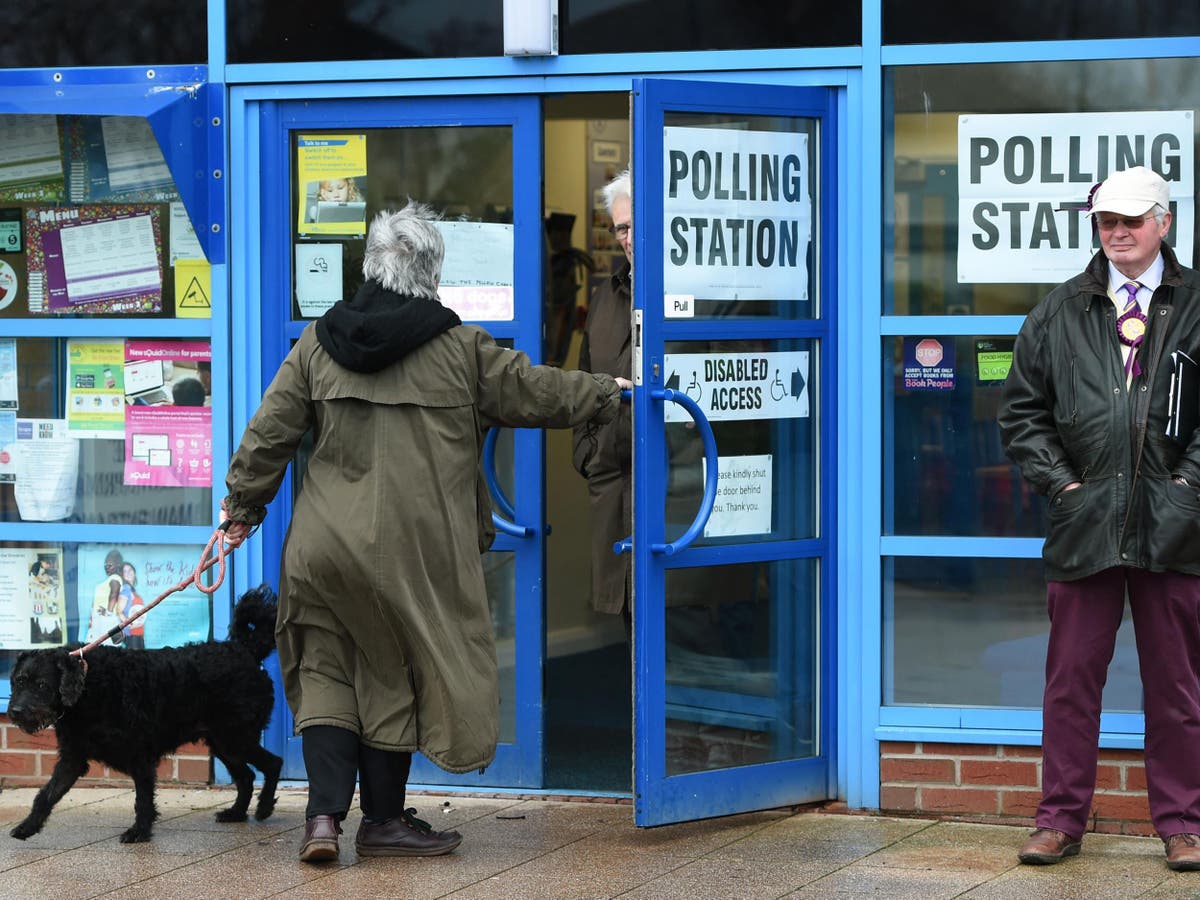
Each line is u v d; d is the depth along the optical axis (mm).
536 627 7770
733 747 7301
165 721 6992
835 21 7266
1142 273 6352
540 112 7605
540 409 6637
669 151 6918
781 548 7324
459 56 7578
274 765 7391
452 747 6496
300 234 7844
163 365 8016
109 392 8062
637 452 6867
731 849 6879
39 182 8039
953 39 7191
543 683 7824
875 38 7227
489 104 7645
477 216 7711
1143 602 6422
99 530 8070
